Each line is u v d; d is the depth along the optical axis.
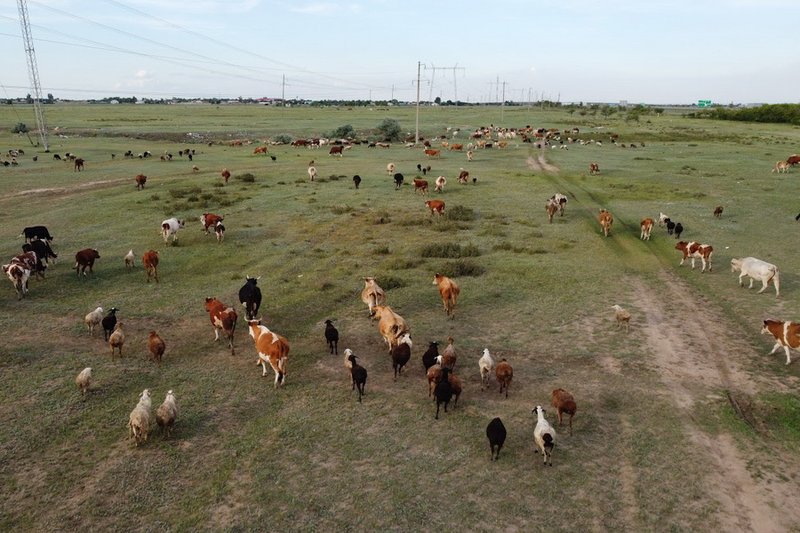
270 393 13.97
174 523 9.52
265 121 130.25
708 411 13.01
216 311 16.75
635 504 9.97
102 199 39.12
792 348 15.13
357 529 9.39
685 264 25.30
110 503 9.98
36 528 9.36
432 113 179.00
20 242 27.44
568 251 27.34
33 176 48.31
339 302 20.64
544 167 57.47
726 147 73.62
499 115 167.25
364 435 12.12
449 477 10.72
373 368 15.39
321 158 65.56
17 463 11.01
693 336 17.31
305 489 10.39
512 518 9.63
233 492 10.30
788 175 48.84
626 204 38.53
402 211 36.50
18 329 17.42
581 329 17.95
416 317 19.09
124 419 12.69
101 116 147.88
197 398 13.62
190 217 33.84
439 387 12.70
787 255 25.66
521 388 14.23
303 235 30.30
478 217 35.00
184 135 92.69
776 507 9.89
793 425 12.45
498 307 19.97
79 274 22.95
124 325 18.06
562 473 10.82
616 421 12.62
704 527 9.43
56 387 13.95
